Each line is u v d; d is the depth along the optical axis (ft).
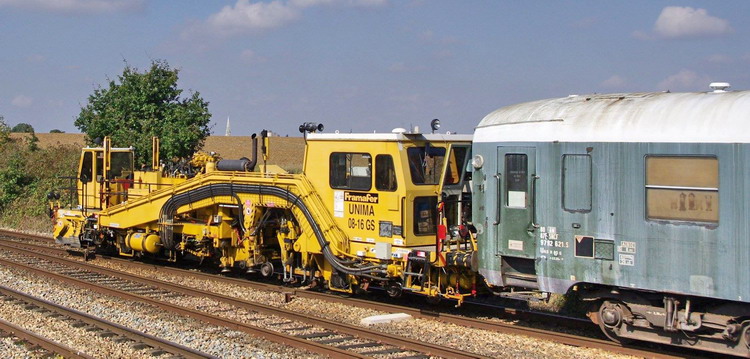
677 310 30.01
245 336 34.35
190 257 62.44
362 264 40.86
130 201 57.31
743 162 27.84
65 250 66.95
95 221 61.21
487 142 35.58
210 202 50.90
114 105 92.89
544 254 33.27
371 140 40.73
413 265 39.73
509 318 39.55
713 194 28.58
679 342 30.40
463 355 30.32
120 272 52.54
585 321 36.52
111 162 63.98
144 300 42.57
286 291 45.80
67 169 104.12
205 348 32.04
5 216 94.38
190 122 92.68
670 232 29.60
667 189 29.78
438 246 37.96
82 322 36.94
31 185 102.06
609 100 32.81
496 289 39.83
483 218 35.76
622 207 30.89
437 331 35.94
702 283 28.78
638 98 32.09
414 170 40.06
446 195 40.83
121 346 32.53
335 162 43.06
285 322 37.50
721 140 28.37
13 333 34.50
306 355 31.19
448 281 38.83
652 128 30.25
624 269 30.83
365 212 41.22
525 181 34.04
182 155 91.45
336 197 42.93
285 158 176.35
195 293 45.37
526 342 33.60
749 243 27.63
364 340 33.91
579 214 32.12
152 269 56.18
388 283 41.22
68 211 64.49
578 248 32.14
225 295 44.86
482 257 35.78
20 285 47.62
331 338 34.19
